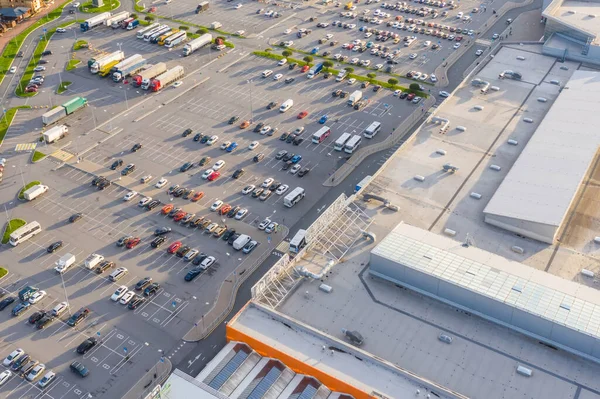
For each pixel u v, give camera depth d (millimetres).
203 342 122750
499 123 151000
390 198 128875
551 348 98000
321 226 119750
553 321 95500
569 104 150875
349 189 161875
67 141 179875
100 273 137125
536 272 106312
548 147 135750
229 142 178375
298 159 171250
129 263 139625
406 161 139500
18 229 145750
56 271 137250
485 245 116688
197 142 179375
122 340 122750
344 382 92000
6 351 120312
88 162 171625
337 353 97000
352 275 112188
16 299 130875
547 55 180000
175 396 89750
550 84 165875
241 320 103125
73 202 157375
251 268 138625
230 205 156500
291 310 105438
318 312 105062
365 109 193750
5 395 112500
